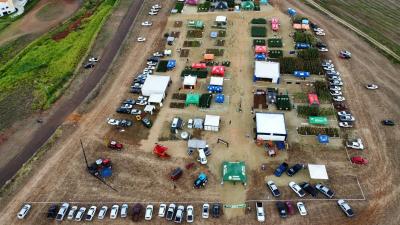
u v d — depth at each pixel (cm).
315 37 12006
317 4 13762
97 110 9681
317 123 9062
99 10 14088
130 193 7756
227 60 11075
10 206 7562
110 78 10675
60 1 15000
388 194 7631
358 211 7344
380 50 11500
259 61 10638
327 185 7819
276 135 8625
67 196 7719
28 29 13500
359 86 10194
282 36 11969
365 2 14175
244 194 7681
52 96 10188
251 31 12200
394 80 10400
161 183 7925
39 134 9112
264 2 13538
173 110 9569
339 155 8438
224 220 7250
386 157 8362
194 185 7794
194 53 11400
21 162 8444
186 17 13000
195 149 8538
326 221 7194
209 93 9981
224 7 13238
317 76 10525
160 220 7288
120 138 8912
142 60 11275
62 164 8350
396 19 13150
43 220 7312
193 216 7300
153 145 8725
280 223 7175
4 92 10562
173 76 10588
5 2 14062
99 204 7575
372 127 9062
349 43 11775
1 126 9381
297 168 8062
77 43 12294
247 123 9169
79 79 10725
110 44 11994
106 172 8069
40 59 11794
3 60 12106
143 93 9938
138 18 13150
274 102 9644
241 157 8400
